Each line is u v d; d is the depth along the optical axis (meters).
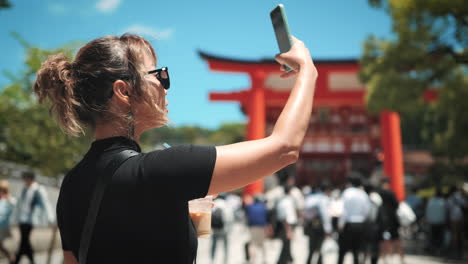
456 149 15.43
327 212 8.57
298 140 1.02
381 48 14.14
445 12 12.17
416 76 13.30
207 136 77.44
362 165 34.69
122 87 1.12
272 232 9.09
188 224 1.03
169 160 0.99
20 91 10.49
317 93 27.73
